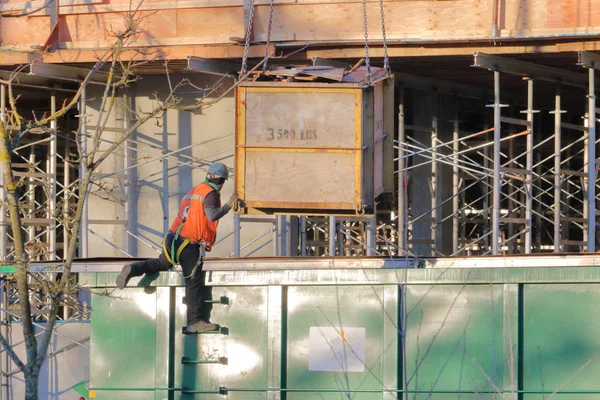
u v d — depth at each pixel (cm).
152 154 3453
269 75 2316
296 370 1914
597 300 1764
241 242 3481
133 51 3169
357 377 1881
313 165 2159
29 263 2253
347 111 2152
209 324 1956
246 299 1959
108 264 2173
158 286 2002
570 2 2919
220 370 1967
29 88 3712
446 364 1834
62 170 4478
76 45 3328
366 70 2239
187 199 2041
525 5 2956
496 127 3091
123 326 2014
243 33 3183
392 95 2339
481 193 4203
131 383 2003
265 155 2173
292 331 1922
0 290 3409
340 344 1894
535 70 3259
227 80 3469
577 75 3456
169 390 1980
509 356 1784
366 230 3344
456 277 1836
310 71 2286
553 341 1784
